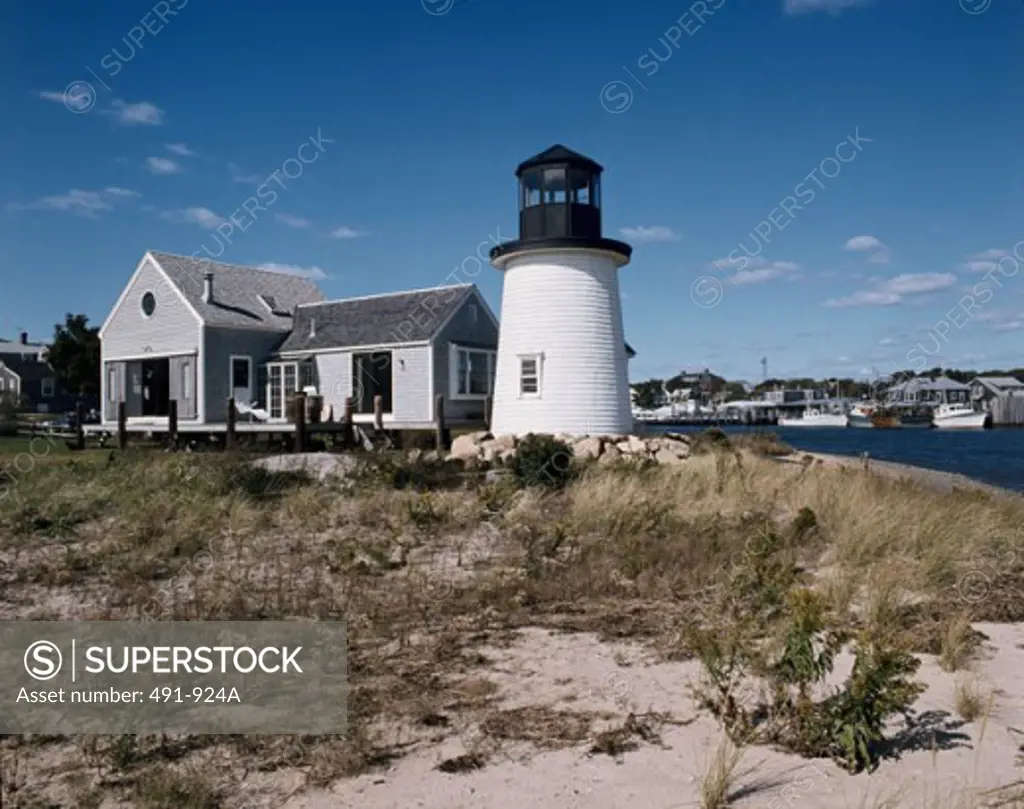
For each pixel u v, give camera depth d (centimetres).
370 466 1861
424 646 789
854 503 1424
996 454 4938
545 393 2422
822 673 597
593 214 2475
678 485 1658
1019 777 524
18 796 516
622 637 812
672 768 541
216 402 3153
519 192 2527
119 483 1716
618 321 2516
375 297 3234
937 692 672
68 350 6153
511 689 681
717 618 825
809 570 1084
